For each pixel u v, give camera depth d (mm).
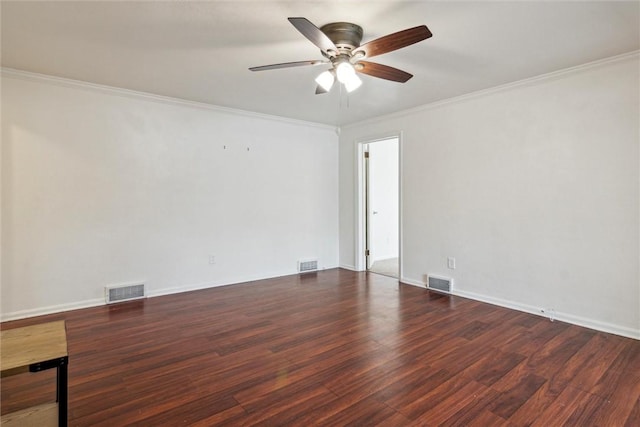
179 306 3635
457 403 1940
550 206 3271
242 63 2947
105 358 2473
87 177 3551
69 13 2154
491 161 3686
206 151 4293
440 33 2422
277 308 3588
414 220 4477
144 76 3258
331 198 5551
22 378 2199
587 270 3059
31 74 3189
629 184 2826
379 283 4621
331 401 1963
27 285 3279
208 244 4348
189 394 2029
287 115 4770
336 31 2279
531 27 2344
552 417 1818
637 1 2025
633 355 2506
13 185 3199
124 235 3775
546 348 2627
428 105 4195
